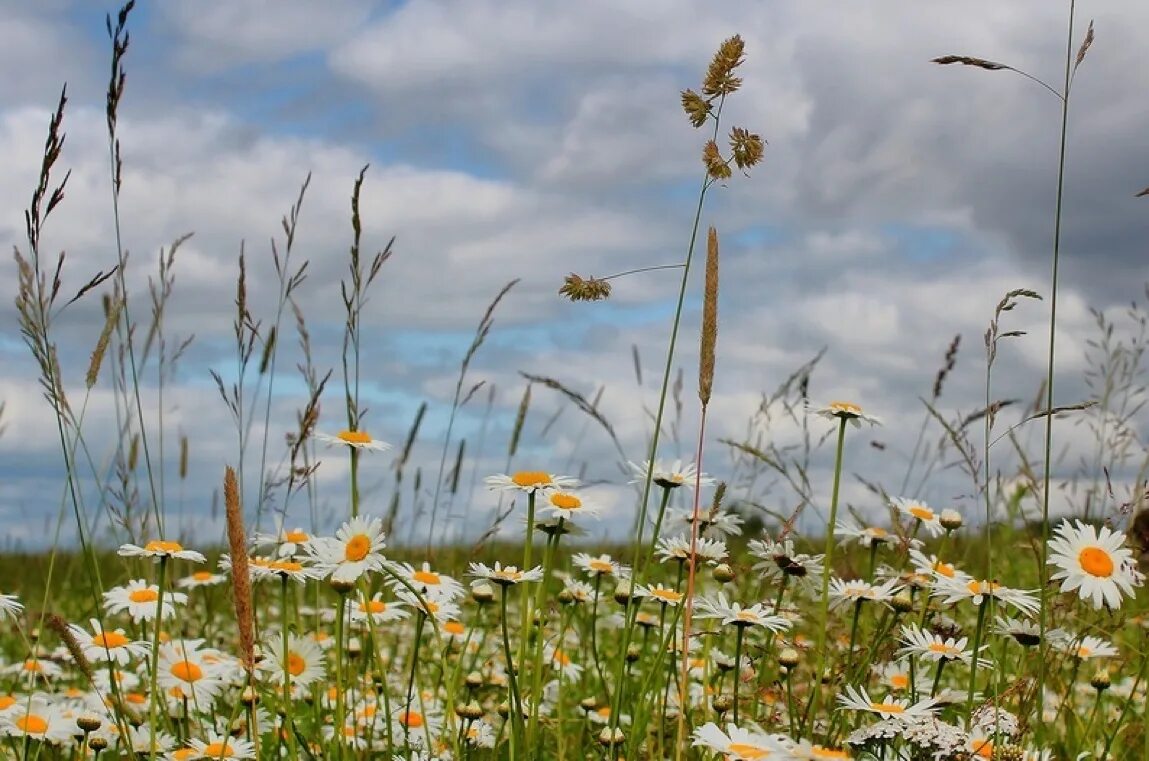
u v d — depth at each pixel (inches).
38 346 47.0
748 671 50.9
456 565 60.2
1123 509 44.6
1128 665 53.5
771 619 45.9
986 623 49.8
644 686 44.4
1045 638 45.5
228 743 46.5
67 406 47.5
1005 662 49.8
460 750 47.3
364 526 44.8
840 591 47.9
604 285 42.4
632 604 44.0
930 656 45.6
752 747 39.7
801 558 48.4
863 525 51.1
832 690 46.0
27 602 70.1
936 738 41.5
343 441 47.2
